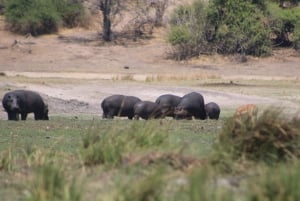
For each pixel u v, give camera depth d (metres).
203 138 62.59
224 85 179.50
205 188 30.17
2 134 71.12
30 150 48.31
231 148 39.91
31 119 104.44
